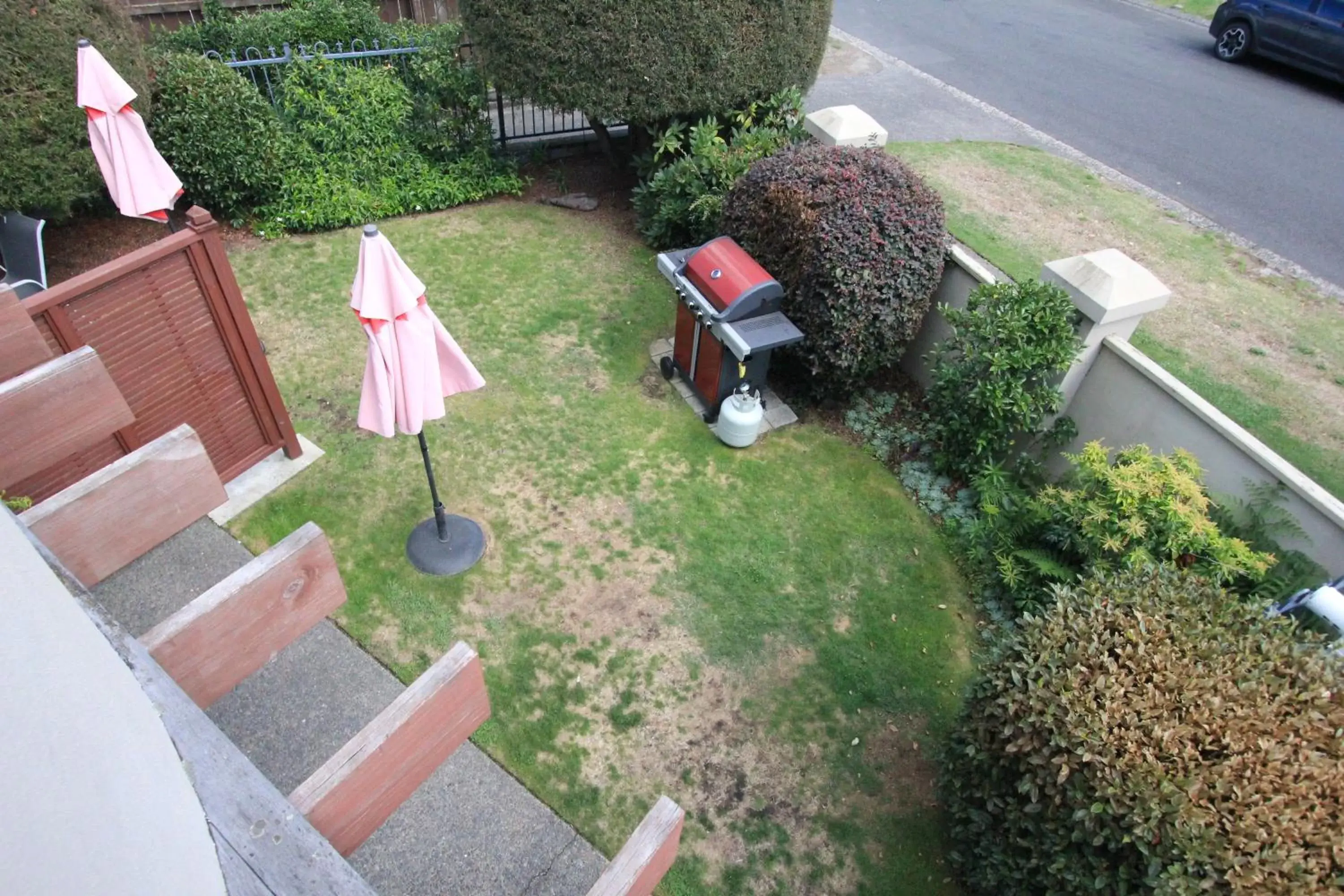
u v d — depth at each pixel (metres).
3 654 0.63
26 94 6.17
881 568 5.63
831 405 6.88
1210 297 8.34
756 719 4.71
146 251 4.49
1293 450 6.60
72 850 0.63
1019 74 13.13
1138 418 5.57
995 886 3.84
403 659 4.76
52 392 1.85
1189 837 3.00
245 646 1.81
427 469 4.94
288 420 5.67
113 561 1.86
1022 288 5.63
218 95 7.44
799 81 8.71
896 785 4.52
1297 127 11.91
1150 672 3.54
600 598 5.21
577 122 10.28
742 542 5.68
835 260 5.80
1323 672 3.48
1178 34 15.30
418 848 4.00
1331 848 2.95
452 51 8.86
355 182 8.37
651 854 1.99
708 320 5.97
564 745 4.49
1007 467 6.28
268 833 1.44
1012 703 3.60
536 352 6.99
